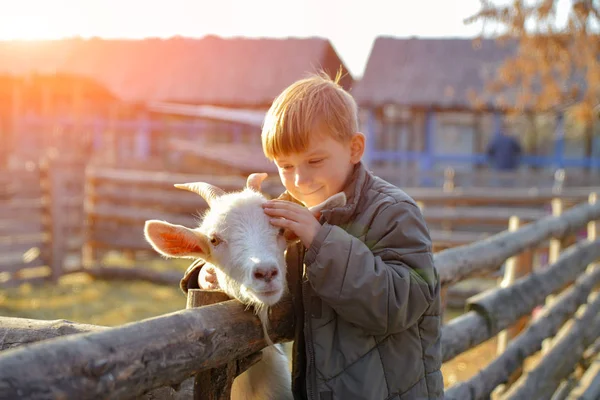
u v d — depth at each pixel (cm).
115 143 2336
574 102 1259
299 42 2473
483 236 1042
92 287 997
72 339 154
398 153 2216
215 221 255
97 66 2470
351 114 250
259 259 230
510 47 2334
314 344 237
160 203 1134
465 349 396
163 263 1186
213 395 219
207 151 1659
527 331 495
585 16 1112
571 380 553
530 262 585
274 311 242
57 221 1037
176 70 2409
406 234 234
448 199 1066
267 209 230
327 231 224
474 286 973
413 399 240
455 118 2308
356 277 219
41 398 139
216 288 271
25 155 2323
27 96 2420
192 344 187
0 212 987
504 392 486
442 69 2241
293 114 239
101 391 153
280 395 288
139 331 171
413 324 241
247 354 229
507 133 2164
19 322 237
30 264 1010
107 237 1131
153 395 229
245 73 2359
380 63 2302
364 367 233
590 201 788
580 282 627
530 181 1767
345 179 253
